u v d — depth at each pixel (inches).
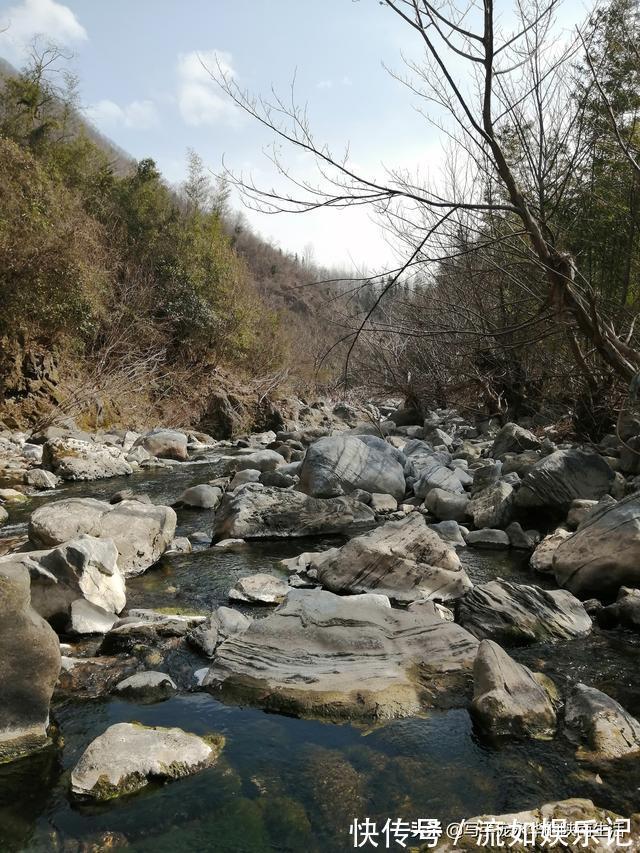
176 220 848.3
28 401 521.3
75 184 778.2
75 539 169.6
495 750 105.9
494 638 149.9
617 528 176.1
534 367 426.0
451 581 180.2
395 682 124.3
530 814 88.6
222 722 115.2
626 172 273.7
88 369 629.6
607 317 254.8
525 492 239.3
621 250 318.7
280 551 225.3
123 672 133.6
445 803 93.5
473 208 185.6
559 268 197.3
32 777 100.0
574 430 363.3
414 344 485.7
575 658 140.3
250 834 87.9
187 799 94.7
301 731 112.1
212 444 593.0
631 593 163.2
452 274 317.1
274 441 578.2
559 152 224.7
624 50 218.2
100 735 106.8
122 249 761.6
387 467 302.8
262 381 810.2
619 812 90.7
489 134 180.4
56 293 528.4
